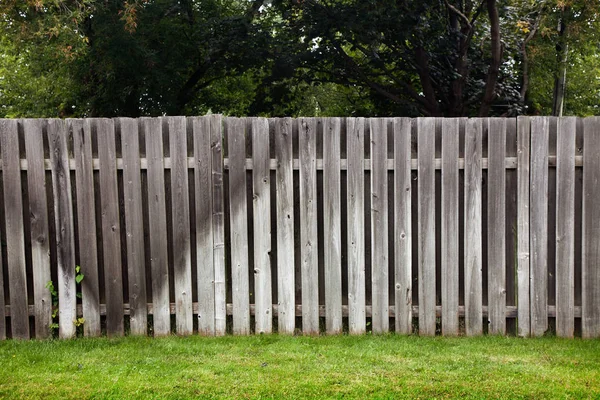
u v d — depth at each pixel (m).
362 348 5.07
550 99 17.75
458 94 12.96
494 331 5.47
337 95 18.98
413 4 12.12
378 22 11.97
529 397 4.02
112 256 5.48
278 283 5.50
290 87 15.48
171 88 15.40
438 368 4.56
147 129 5.43
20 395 4.06
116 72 14.38
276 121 5.45
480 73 13.84
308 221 5.47
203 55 16.09
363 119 5.43
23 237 5.46
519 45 13.09
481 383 4.25
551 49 13.04
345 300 5.57
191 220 5.55
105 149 5.43
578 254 5.46
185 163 5.45
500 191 5.40
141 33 14.09
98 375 4.44
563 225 5.38
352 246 5.47
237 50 14.28
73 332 5.49
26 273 5.55
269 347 5.11
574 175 5.38
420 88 15.05
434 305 5.47
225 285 5.53
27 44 14.47
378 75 14.43
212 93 19.05
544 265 5.40
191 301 5.51
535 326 5.43
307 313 5.50
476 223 5.42
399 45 13.08
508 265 5.48
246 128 5.46
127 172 5.45
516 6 12.84
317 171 5.50
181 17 15.36
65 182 5.44
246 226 5.48
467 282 5.45
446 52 12.68
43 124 5.42
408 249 5.45
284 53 13.83
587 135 5.33
